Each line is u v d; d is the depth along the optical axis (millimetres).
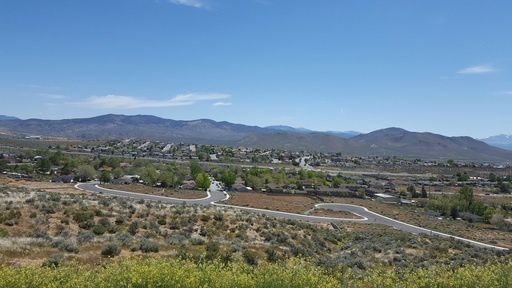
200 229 36188
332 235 49281
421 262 28031
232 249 26422
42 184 91312
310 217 80625
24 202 36375
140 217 38219
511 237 73812
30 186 83375
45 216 32062
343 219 81875
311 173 168000
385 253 33625
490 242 63500
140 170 143750
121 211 39188
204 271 11703
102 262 19469
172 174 126688
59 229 29188
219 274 11492
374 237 49000
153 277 10594
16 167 127188
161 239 29500
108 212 37594
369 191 145250
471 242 62906
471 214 107312
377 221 82688
